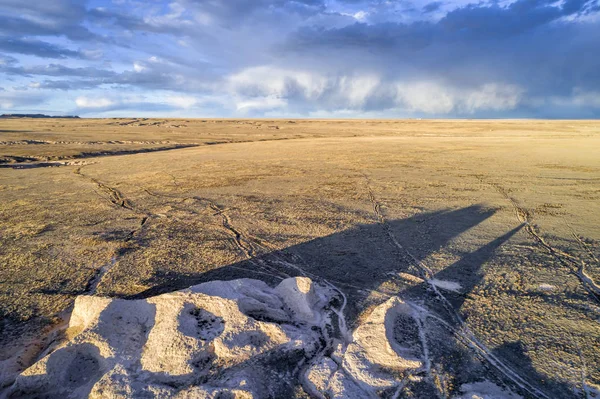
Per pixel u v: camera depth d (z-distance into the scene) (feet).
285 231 29.30
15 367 13.76
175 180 51.52
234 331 14.05
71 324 16.34
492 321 16.44
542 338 15.10
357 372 12.86
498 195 39.96
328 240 27.22
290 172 56.49
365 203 37.32
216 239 27.76
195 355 13.09
